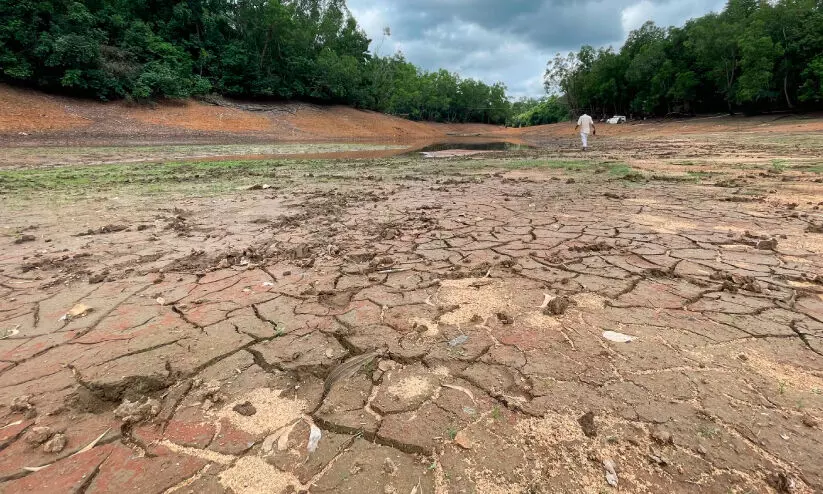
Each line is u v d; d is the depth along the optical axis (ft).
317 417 5.74
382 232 15.28
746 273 10.30
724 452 4.96
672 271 10.60
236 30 139.13
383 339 7.72
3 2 83.25
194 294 9.86
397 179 31.83
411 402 6.00
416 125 174.81
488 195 23.09
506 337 7.67
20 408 5.92
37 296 9.79
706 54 114.21
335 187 27.78
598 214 17.38
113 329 8.17
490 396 6.09
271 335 7.91
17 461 5.03
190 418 5.75
